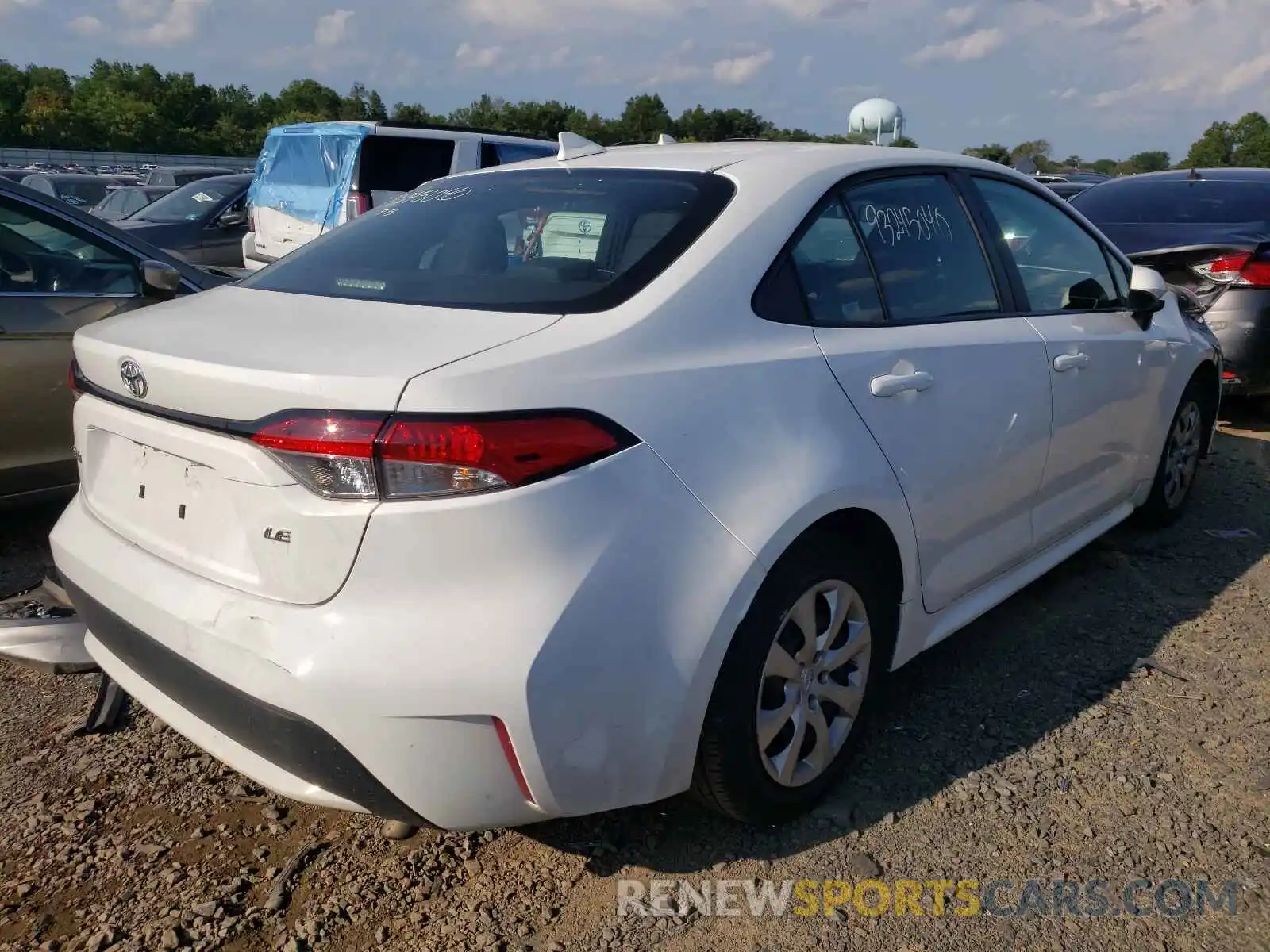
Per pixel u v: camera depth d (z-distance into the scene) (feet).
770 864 8.23
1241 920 7.64
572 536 6.56
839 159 9.77
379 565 6.35
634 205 8.80
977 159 11.66
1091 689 10.89
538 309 7.60
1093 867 8.19
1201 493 17.46
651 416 7.09
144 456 7.80
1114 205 24.85
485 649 6.35
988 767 9.48
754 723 7.86
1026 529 11.34
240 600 6.86
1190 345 14.58
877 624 9.15
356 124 32.94
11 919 7.56
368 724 6.38
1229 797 9.05
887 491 8.67
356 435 6.26
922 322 9.75
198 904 7.75
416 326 7.36
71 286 14.60
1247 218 22.68
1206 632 12.20
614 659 6.75
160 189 52.06
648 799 7.35
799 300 8.59
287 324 7.61
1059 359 11.25
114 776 9.31
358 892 7.91
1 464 13.87
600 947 7.38
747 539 7.38
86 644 9.12
